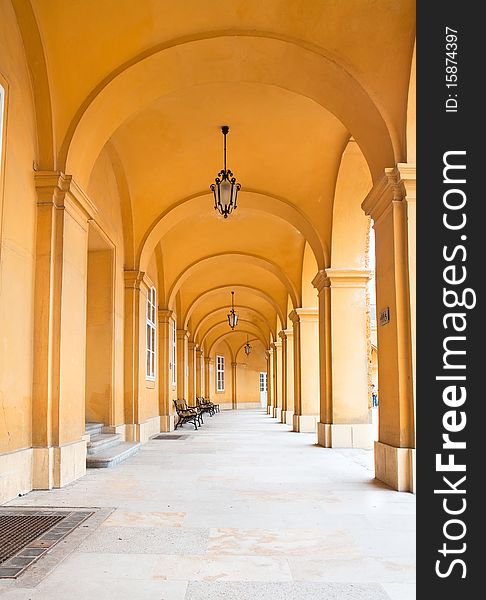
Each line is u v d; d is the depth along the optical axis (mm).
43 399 6637
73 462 7078
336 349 11625
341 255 11648
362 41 6832
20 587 3330
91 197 9406
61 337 6824
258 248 16984
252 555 3963
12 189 6203
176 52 7117
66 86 7020
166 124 10156
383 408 7355
